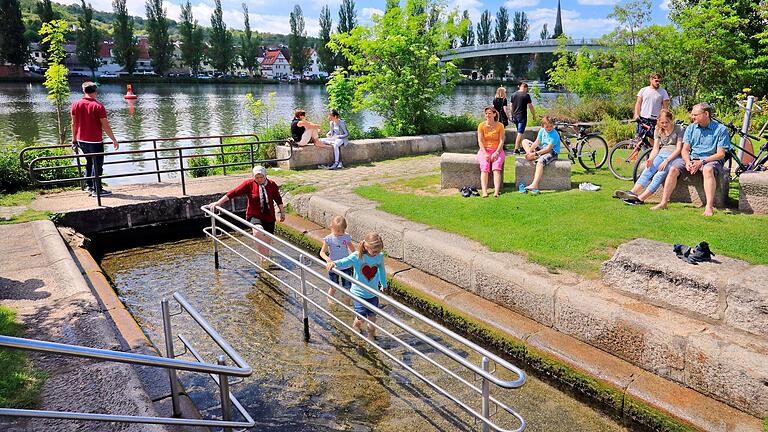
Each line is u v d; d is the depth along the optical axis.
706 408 4.39
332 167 13.55
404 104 17.36
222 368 3.46
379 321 6.64
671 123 8.12
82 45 99.81
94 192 10.69
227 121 37.09
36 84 86.62
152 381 4.63
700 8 20.28
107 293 6.55
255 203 8.41
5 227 8.49
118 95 66.19
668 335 4.74
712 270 5.10
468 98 50.44
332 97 18.42
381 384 5.32
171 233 10.48
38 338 4.99
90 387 4.24
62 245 7.66
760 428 4.10
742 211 7.45
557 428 4.68
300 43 128.75
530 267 6.28
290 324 6.57
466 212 8.41
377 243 5.72
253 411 4.85
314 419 4.75
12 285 6.26
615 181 10.07
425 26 17.83
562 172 9.34
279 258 8.91
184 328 6.42
